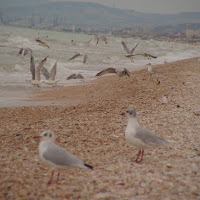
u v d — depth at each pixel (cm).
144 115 1452
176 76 2902
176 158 916
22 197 667
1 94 2356
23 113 1691
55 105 1933
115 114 1505
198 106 1630
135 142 841
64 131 1224
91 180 756
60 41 10200
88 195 672
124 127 1273
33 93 2459
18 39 7738
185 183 728
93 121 1370
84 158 926
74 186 721
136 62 5734
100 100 2000
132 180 749
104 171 816
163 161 888
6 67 3709
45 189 707
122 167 844
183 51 11112
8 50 5659
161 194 672
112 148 1024
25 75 3391
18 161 910
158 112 1508
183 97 1888
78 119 1417
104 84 2875
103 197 661
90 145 1054
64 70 4016
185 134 1170
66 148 1021
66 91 2556
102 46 9938
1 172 819
